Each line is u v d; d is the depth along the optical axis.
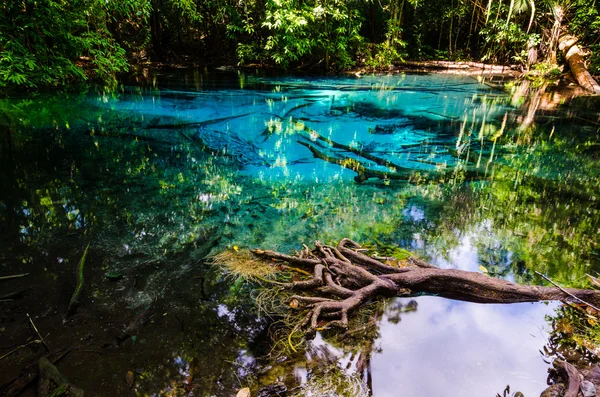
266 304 2.04
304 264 2.34
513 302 2.09
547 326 1.91
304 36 11.25
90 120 5.86
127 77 9.67
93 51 8.58
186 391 1.51
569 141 5.44
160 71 10.89
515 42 11.70
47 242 2.57
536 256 2.56
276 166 4.28
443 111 7.10
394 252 2.57
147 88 8.41
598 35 10.27
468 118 6.64
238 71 11.47
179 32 12.50
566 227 2.98
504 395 1.52
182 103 7.16
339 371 1.62
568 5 10.55
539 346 1.78
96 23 9.12
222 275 2.28
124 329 1.83
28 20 7.25
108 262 2.37
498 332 1.87
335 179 3.93
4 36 6.98
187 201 3.31
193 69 11.52
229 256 2.47
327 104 7.39
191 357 1.68
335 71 11.80
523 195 3.62
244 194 3.50
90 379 1.55
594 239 2.80
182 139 5.14
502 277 2.30
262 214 3.10
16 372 1.56
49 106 6.57
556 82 9.88
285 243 2.66
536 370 1.65
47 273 2.23
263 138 5.28
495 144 5.27
